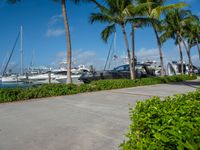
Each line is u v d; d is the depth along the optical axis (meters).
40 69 37.56
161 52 25.33
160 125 2.68
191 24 32.72
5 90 11.19
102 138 5.36
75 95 13.02
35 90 12.14
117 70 25.27
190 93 4.90
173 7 21.66
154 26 23.31
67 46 15.20
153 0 22.80
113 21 20.91
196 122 2.57
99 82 16.38
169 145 2.19
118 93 13.89
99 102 10.47
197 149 1.85
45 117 7.50
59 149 4.73
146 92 14.41
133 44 22.80
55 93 12.70
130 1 20.00
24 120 7.13
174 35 33.22
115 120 7.03
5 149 4.77
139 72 26.97
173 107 3.37
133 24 22.25
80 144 5.00
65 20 15.20
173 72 40.28
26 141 5.21
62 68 37.81
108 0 19.73
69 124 6.61
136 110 3.52
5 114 8.04
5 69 31.48
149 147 2.23
